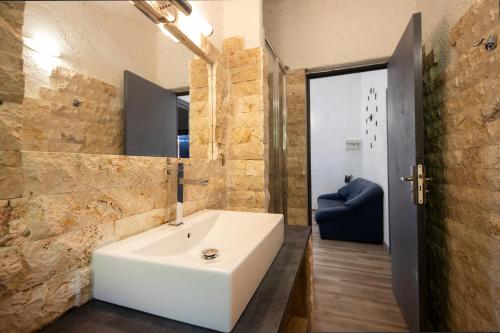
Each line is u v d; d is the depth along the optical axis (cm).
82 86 67
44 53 57
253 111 139
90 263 63
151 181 86
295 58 229
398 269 146
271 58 187
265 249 75
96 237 65
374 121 271
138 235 78
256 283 65
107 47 75
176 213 94
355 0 211
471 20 100
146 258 57
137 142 87
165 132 101
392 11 201
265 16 236
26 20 53
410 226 129
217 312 50
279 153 212
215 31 136
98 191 66
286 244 103
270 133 186
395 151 157
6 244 47
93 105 71
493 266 90
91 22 69
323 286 139
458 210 115
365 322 110
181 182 97
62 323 54
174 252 81
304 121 230
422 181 118
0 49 48
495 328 88
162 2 81
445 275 128
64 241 57
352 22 212
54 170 56
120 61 80
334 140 372
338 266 174
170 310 54
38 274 52
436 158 139
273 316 54
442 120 131
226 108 140
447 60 126
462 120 110
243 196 141
